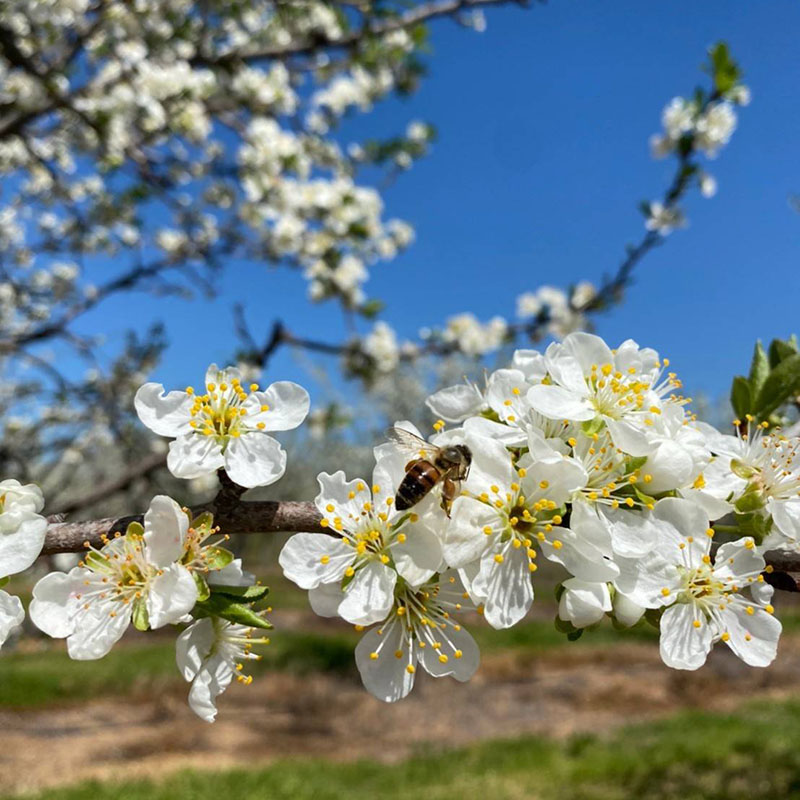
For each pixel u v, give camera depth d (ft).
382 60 1.69
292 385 0.40
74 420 1.75
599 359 0.38
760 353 0.49
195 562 0.35
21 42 1.18
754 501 0.38
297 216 1.61
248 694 3.63
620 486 0.35
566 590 0.34
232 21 1.48
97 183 1.79
